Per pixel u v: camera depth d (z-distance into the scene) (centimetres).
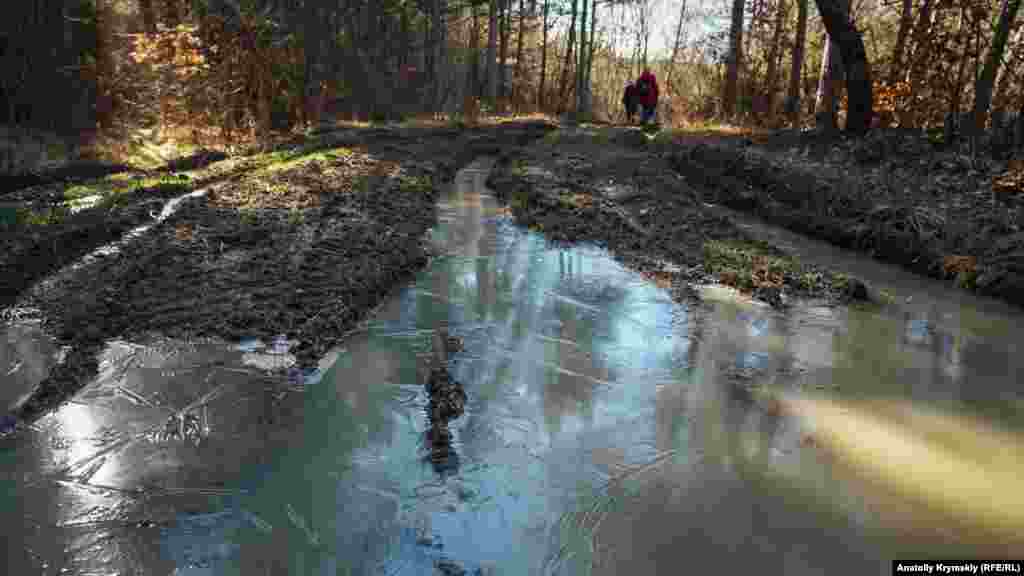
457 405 536
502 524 419
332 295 721
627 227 1047
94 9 1725
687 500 445
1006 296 805
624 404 562
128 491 439
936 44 1423
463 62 3875
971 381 611
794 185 1227
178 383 566
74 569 377
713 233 1032
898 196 1089
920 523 427
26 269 766
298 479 452
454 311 738
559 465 478
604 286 828
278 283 748
